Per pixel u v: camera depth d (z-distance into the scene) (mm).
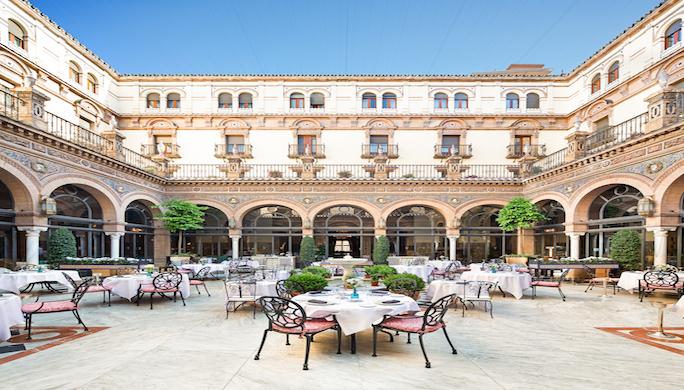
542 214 17812
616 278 12086
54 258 12609
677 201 11180
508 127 20906
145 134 20781
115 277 9766
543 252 18453
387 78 21125
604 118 18094
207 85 21062
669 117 11031
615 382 4625
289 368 5008
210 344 6051
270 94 21172
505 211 16562
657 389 4430
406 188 19344
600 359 5461
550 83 21000
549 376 4805
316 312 5527
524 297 10953
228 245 19641
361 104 21266
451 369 5016
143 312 8594
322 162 21047
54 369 4930
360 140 21125
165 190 19250
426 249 19531
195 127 20891
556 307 9375
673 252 11250
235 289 8336
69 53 17031
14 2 14125
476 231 19625
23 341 6199
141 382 4523
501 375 4824
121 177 15727
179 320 7766
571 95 20547
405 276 8062
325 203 19281
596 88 18688
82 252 14469
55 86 16172
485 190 19375
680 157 10539
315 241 19484
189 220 17031
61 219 13148
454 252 19125
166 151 21000
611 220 13672
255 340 6281
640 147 11852
